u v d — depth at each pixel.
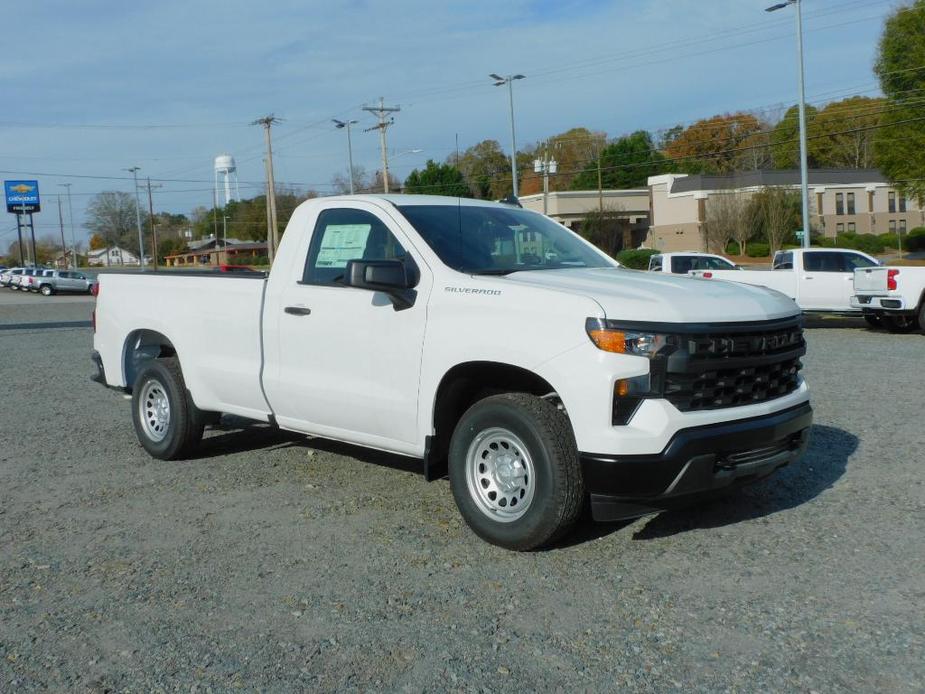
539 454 4.70
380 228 5.75
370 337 5.56
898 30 40.03
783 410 5.04
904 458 6.85
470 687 3.50
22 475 6.99
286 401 6.17
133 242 133.12
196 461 7.31
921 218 76.94
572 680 3.54
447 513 5.73
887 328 18.39
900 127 41.31
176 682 3.59
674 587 4.44
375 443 5.73
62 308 39.78
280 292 6.19
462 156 99.94
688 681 3.51
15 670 3.72
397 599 4.36
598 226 68.88
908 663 3.61
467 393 5.41
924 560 4.72
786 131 91.88
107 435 8.53
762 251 64.06
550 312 4.71
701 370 4.61
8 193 103.75
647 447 4.46
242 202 111.56
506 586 4.50
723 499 5.89
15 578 4.76
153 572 4.80
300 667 3.69
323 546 5.14
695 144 95.50
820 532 5.20
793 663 3.64
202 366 6.82
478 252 5.59
